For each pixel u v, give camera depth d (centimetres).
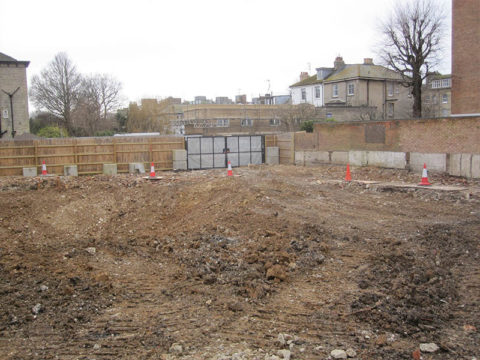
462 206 1371
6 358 554
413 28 3231
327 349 571
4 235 1163
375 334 611
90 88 6009
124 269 928
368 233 1114
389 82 4866
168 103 6531
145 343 595
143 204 1532
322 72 5181
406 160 2089
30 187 1752
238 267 877
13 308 696
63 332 630
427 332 615
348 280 826
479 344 580
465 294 751
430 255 938
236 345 586
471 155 1775
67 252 1025
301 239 1070
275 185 1708
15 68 4331
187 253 1005
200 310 705
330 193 1664
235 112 5534
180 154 2775
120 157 2703
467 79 2294
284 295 763
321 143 2623
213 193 1590
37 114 7450
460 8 2297
